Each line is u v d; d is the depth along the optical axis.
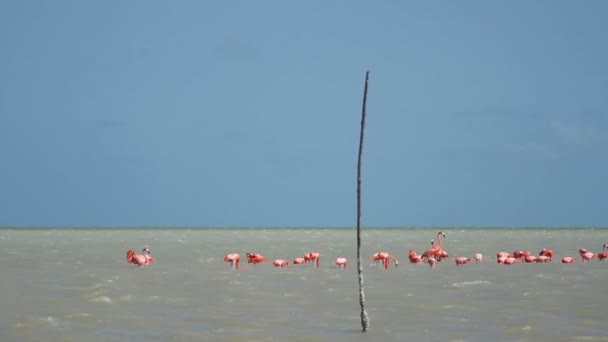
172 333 54.44
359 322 58.81
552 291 77.06
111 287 80.81
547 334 53.84
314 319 60.19
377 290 78.56
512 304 68.00
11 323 58.44
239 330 55.41
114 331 55.22
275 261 110.12
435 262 110.88
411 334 53.81
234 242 198.00
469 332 54.62
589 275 94.12
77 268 105.38
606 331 54.91
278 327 56.69
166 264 113.56
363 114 53.12
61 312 63.75
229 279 90.00
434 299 71.44
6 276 93.00
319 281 87.88
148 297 72.88
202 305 67.69
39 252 143.88
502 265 111.50
